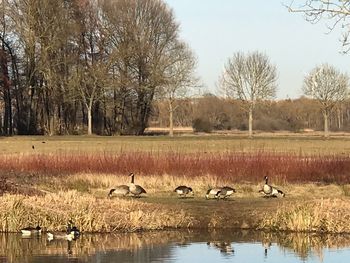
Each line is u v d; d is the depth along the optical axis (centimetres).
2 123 7719
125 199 2484
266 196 2642
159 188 2839
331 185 2920
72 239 2008
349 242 1981
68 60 7056
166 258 1748
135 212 2197
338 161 3170
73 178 2939
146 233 2120
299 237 2062
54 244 1938
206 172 3055
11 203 2148
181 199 2575
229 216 2275
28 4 6681
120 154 3497
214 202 2505
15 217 2117
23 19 6738
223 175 3006
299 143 5725
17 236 2053
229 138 6644
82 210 2167
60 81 7050
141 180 2911
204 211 2331
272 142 5828
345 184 2950
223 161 3150
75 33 6844
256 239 2028
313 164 3114
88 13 7225
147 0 7306
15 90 7119
